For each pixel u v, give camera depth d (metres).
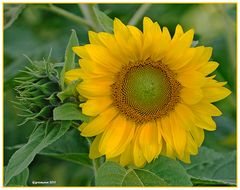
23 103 0.91
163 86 0.92
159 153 0.91
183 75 0.92
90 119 0.89
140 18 1.16
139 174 0.90
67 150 1.03
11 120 1.23
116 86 0.92
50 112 0.90
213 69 0.90
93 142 0.91
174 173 0.90
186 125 0.91
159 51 0.90
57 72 0.92
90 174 1.25
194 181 0.96
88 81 0.88
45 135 0.89
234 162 1.06
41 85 0.90
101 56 0.89
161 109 0.93
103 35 0.88
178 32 0.90
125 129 0.92
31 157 0.86
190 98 0.91
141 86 0.92
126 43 0.89
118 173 0.90
